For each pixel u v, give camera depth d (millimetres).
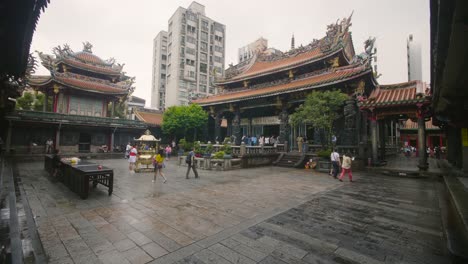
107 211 6496
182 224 5535
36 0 3660
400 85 15992
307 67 22781
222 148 19328
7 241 4105
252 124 28734
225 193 8961
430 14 3721
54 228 5172
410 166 16656
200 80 66000
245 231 5141
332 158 13266
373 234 5051
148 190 9398
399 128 37125
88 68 29891
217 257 3961
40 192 8727
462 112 8086
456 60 3943
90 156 24891
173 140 34844
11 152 21047
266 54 29797
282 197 8383
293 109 24047
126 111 41000
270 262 3816
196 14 67062
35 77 25469
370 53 16766
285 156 20875
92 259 3840
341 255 4090
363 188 10211
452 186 8578
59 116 24188
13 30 4254
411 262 3879
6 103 9633
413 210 6852
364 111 17141
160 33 72750
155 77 73375
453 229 5012
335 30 20812
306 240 4699
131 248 4258
